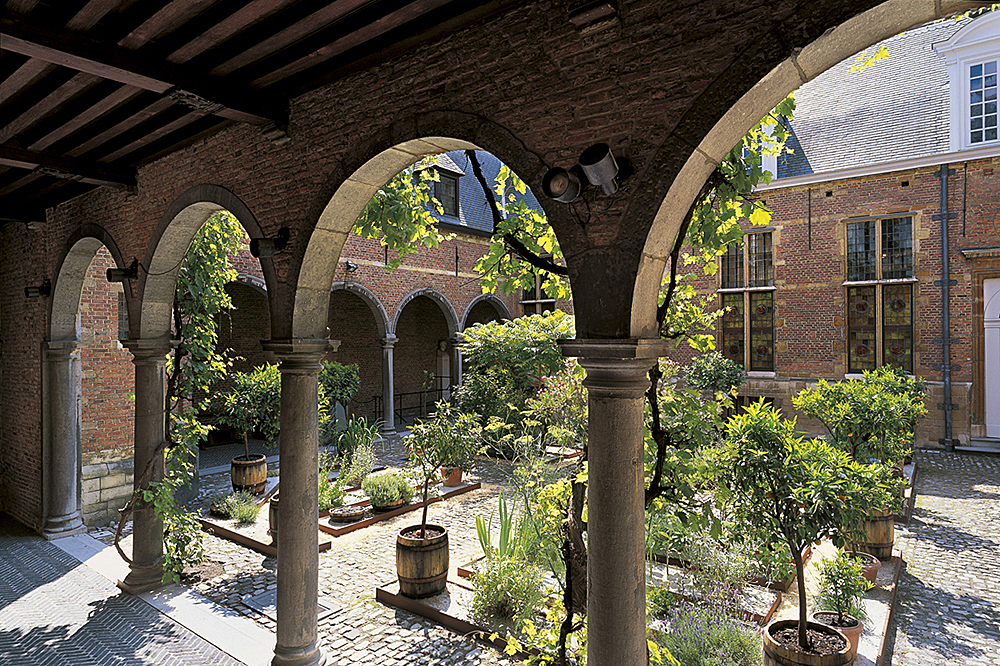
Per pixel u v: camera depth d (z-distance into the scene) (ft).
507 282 12.69
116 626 15.99
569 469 28.27
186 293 20.47
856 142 42.29
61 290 22.54
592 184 7.61
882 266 40.81
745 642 13.24
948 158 38.11
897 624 16.08
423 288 49.98
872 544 19.26
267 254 12.70
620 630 8.09
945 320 38.52
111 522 25.02
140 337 17.61
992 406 38.14
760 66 6.72
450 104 9.61
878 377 30.09
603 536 8.14
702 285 46.88
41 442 23.79
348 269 43.62
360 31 9.36
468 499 28.43
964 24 37.68
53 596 17.85
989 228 37.37
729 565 16.53
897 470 24.14
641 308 7.96
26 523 24.73
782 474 12.40
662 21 7.47
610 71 7.89
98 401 24.90
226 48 10.37
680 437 12.07
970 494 28.40
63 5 8.99
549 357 35.22
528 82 8.67
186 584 18.75
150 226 16.85
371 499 26.35
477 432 20.26
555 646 11.76
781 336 43.88
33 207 22.67
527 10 8.70
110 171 16.83
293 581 12.84
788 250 43.65
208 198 14.62
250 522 24.47
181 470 19.57
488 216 57.06
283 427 12.94
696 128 7.16
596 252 7.95
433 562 17.21
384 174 11.48
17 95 12.40
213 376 21.57
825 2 6.33
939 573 19.42
